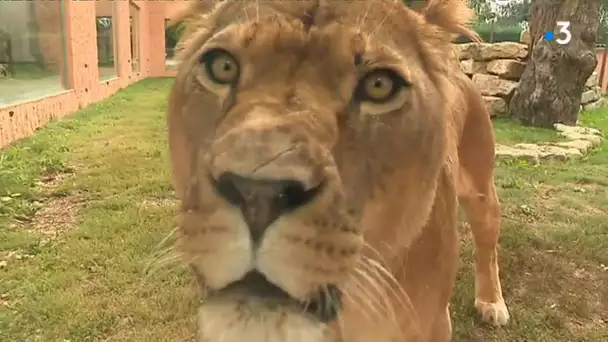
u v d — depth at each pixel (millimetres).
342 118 481
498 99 3674
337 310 491
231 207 423
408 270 659
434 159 573
